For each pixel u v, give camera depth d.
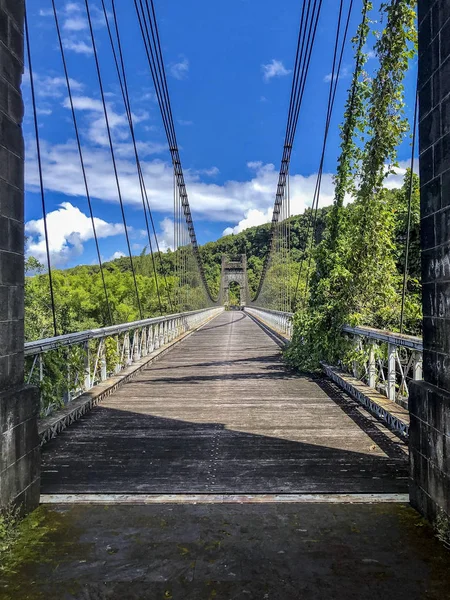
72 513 2.14
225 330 17.17
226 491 2.40
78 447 3.20
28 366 3.45
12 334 2.05
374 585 1.58
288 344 8.16
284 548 1.82
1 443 1.86
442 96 1.89
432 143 1.99
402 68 4.86
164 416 4.09
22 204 2.16
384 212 5.43
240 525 2.02
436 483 1.92
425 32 2.04
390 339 3.83
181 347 10.70
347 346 5.64
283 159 14.02
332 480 2.54
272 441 3.31
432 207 2.00
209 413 4.20
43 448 3.18
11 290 2.04
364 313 5.66
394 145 5.09
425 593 1.53
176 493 2.37
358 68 5.64
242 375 6.41
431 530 1.95
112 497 2.32
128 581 1.61
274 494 2.35
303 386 5.50
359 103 5.69
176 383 5.80
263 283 25.41
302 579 1.62
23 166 2.18
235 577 1.63
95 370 5.03
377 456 2.95
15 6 2.09
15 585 1.60
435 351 1.99
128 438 3.42
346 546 1.83
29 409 2.14
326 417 4.00
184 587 1.58
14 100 2.08
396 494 2.33
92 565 1.71
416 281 6.21
